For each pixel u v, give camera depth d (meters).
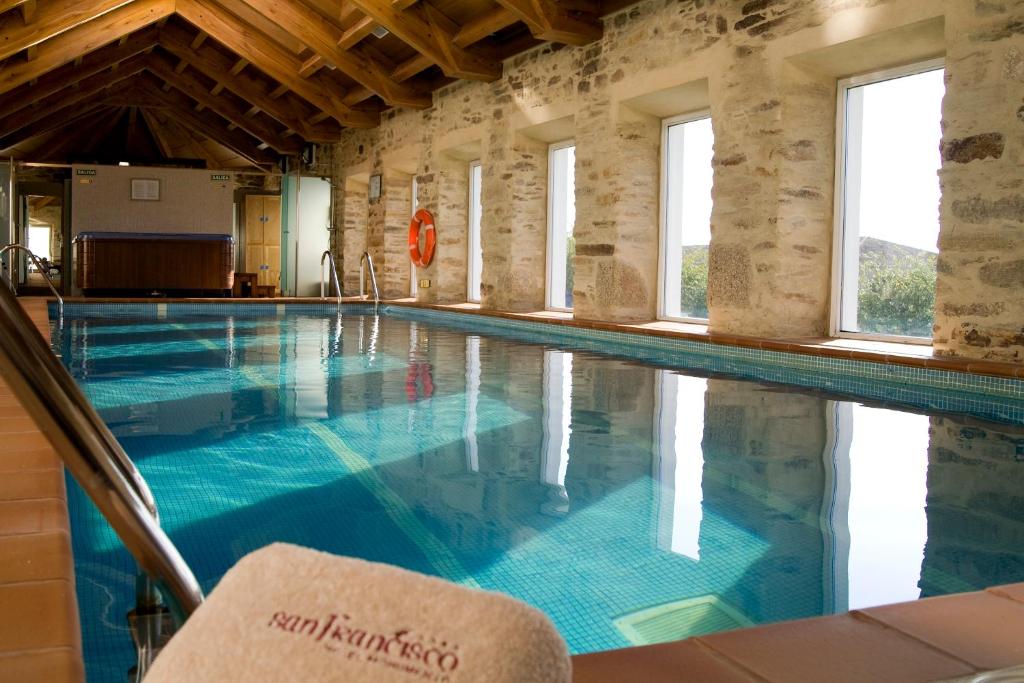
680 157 7.60
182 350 6.47
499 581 1.89
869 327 5.88
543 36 7.56
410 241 11.45
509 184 9.28
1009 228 4.37
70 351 6.26
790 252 5.91
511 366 5.66
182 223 13.09
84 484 0.77
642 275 7.72
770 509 2.45
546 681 0.29
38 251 19.64
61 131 15.92
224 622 0.33
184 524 2.27
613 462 3.01
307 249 14.42
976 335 4.55
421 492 2.61
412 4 8.80
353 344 7.10
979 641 1.21
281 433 3.46
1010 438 3.38
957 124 4.59
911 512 2.41
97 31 10.42
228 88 13.25
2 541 1.61
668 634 1.61
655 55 6.94
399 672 0.29
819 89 5.90
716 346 6.07
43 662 1.12
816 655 1.16
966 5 4.52
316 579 0.33
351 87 12.11
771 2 5.80
